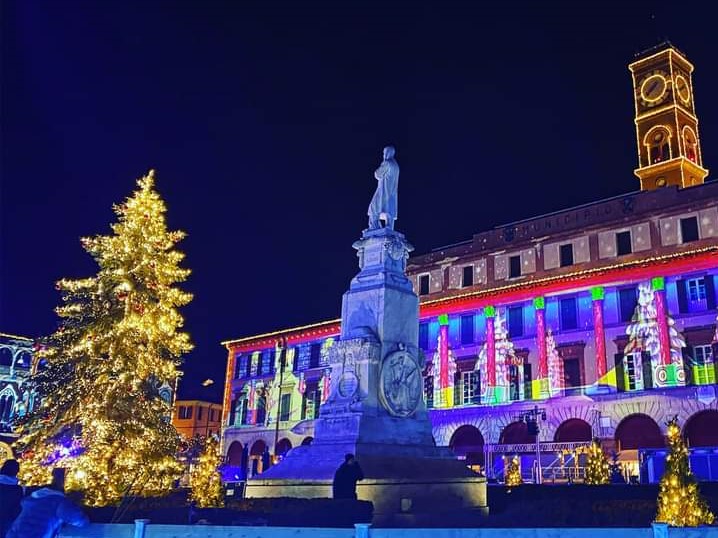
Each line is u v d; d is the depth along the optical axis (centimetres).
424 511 1407
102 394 2234
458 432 4319
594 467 2817
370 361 1547
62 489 718
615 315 3834
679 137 4912
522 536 539
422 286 4894
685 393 3469
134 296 2409
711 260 3569
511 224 4559
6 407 5250
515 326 4241
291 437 5334
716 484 1950
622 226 4019
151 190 2566
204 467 1866
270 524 1095
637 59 5303
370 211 1816
